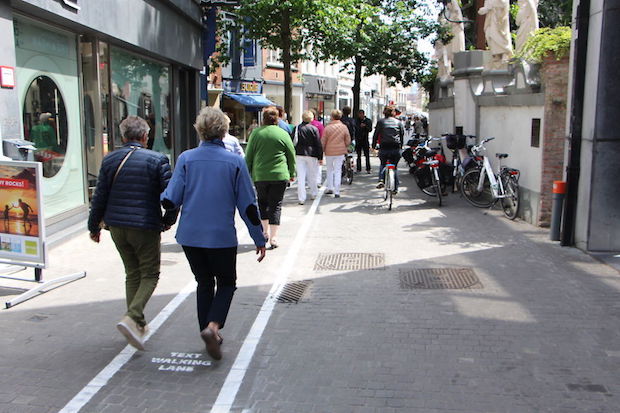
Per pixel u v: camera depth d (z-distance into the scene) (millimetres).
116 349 4613
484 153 12680
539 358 4406
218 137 4469
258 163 8078
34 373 4168
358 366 4289
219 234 4289
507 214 10273
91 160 10141
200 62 17141
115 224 4512
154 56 13234
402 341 4750
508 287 6145
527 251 7707
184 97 16859
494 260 7266
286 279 6598
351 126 15273
